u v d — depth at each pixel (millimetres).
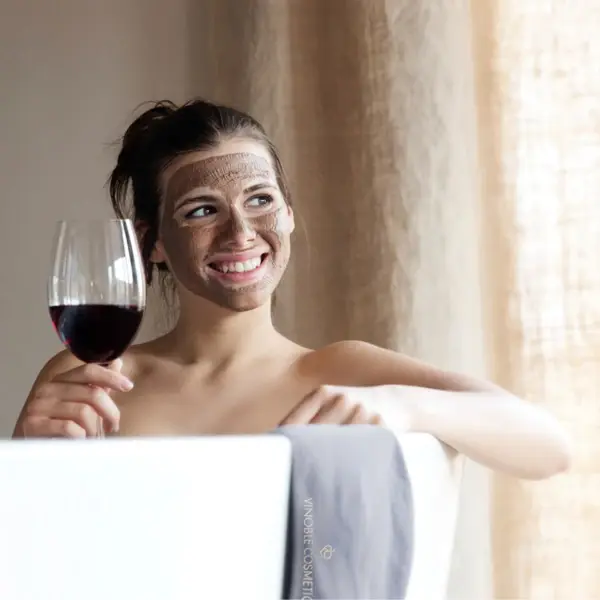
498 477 1604
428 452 946
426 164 1722
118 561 590
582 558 1551
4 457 542
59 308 960
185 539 625
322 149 1849
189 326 1337
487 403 1101
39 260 2053
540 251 1613
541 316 1605
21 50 2082
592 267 1577
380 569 766
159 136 1351
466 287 1678
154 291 1714
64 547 565
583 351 1575
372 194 1772
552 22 1618
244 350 1323
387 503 776
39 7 2084
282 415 1266
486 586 1596
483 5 1684
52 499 559
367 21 1791
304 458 719
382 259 1753
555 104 1612
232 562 662
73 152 2059
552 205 1608
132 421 1271
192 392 1301
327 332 1813
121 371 1335
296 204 1848
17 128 2078
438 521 987
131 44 2053
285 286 1838
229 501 653
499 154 1656
